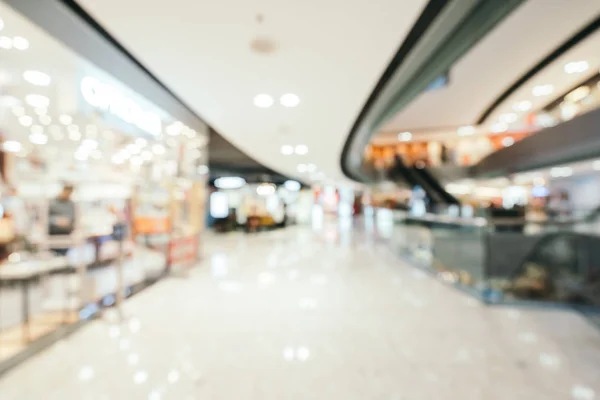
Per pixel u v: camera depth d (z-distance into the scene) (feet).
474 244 16.29
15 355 8.71
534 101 34.78
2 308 10.26
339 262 24.68
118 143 14.67
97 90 10.43
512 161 38.04
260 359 9.24
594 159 29.68
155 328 11.47
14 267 10.03
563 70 26.43
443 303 14.52
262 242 37.17
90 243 13.08
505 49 24.56
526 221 16.20
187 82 10.55
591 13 19.54
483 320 12.38
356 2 6.33
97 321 12.10
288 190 61.41
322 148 22.68
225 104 12.80
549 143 30.27
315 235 45.39
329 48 8.21
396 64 9.74
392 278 19.47
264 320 12.35
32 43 7.64
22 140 13.47
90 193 12.96
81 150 14.29
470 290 16.07
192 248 23.21
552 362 9.05
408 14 6.73
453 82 31.96
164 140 16.87
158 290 16.44
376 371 8.59
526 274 16.19
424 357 9.36
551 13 19.70
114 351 9.67
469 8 6.84
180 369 8.65
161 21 7.00
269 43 7.75
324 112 13.87
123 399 7.30
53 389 7.68
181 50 8.36
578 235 16.75
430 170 53.57
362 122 16.40
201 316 12.75
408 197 56.65
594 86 28.07
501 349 9.89
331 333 11.12
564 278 15.99
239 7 6.48
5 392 7.54
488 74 29.53
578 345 10.17
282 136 18.95
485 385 7.92
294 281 18.58
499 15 7.81
